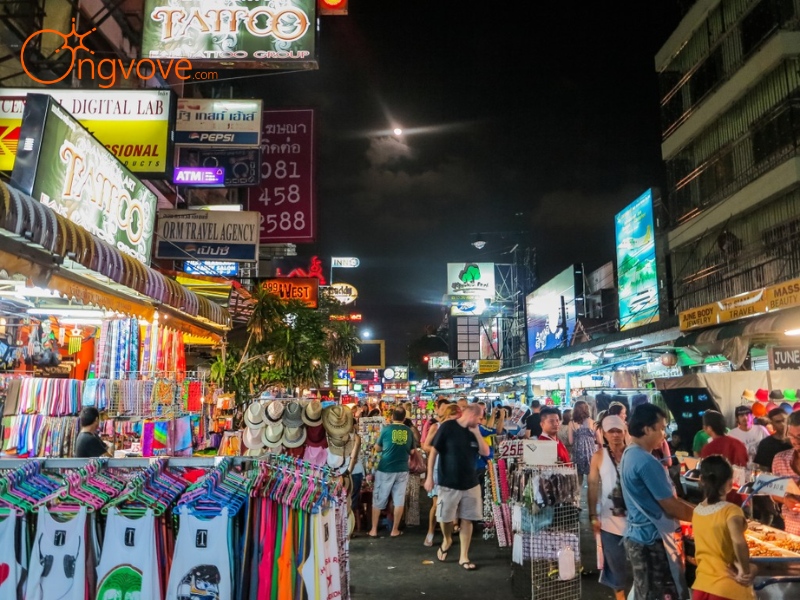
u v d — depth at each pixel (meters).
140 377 8.04
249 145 13.50
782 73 20.73
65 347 8.37
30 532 3.42
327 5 11.93
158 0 11.54
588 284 40.00
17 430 6.33
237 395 11.73
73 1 13.09
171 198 18.73
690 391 8.73
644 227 28.33
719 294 23.33
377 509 9.52
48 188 5.73
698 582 3.99
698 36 26.23
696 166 26.16
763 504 6.22
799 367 9.19
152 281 6.63
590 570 7.32
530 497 6.17
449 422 7.93
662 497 4.39
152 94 11.03
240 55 11.45
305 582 3.48
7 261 4.49
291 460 4.21
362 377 80.62
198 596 3.34
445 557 7.99
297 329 16.95
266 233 17.08
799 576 4.18
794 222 19.66
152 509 3.40
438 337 94.94
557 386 25.50
